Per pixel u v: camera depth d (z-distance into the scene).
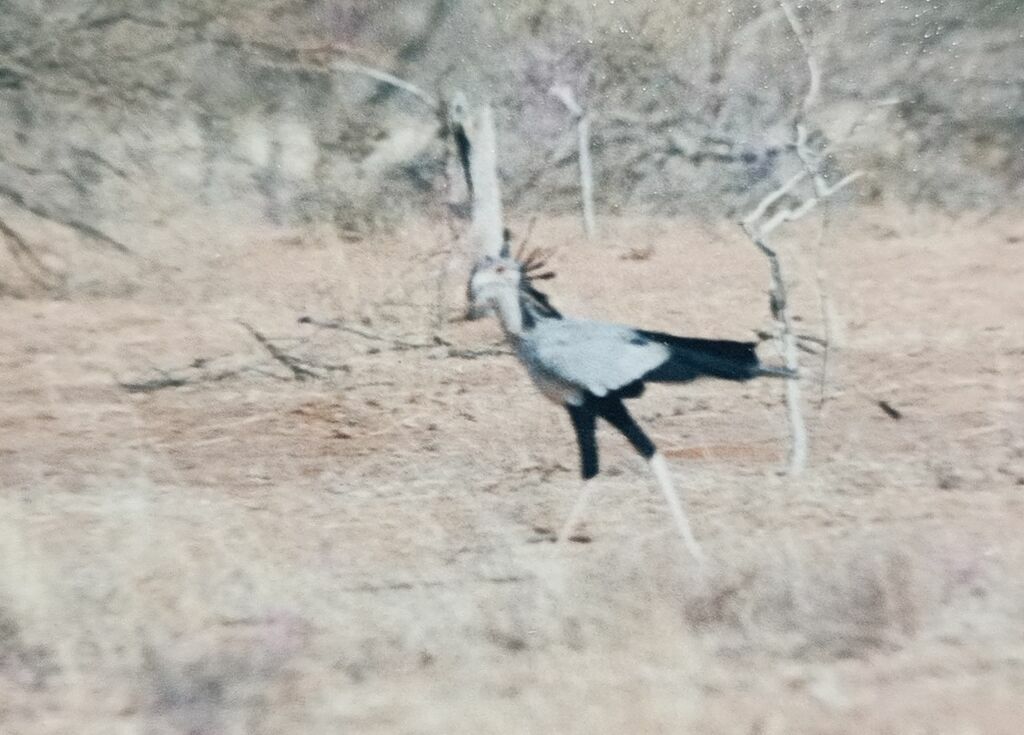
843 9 14.35
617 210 13.48
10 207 13.30
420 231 13.14
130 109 13.56
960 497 11.53
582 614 10.45
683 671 9.98
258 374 12.38
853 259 13.78
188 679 9.78
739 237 13.53
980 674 9.91
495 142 13.30
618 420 11.62
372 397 12.22
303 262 13.15
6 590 10.38
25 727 9.38
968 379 12.64
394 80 13.49
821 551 10.95
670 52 13.93
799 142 14.02
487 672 9.95
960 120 14.61
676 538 11.08
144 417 12.05
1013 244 14.25
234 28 13.59
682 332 12.11
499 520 11.24
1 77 13.38
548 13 13.63
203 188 13.55
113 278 13.21
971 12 14.55
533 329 11.96
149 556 10.77
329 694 9.73
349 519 11.19
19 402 12.05
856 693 9.75
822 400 12.40
